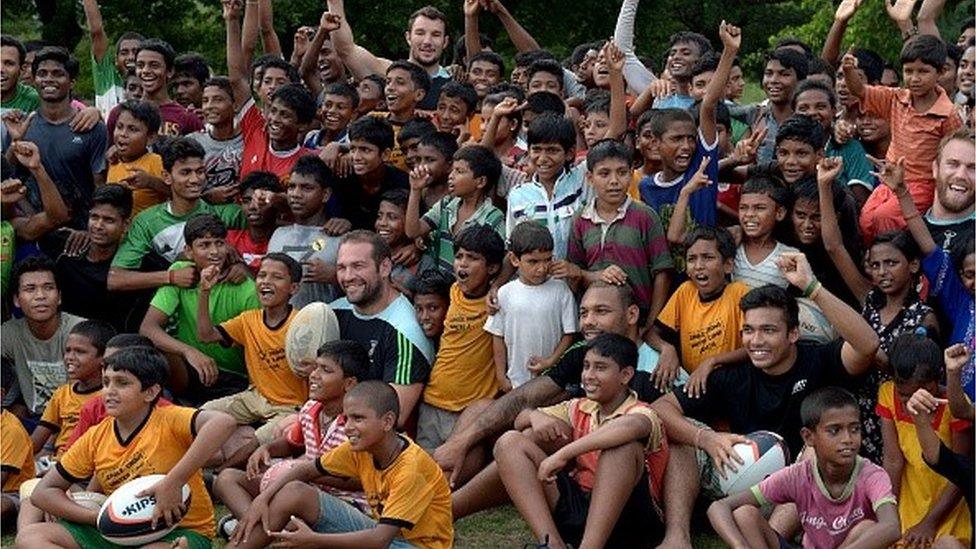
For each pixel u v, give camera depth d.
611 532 6.05
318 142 9.02
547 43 17.61
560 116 7.52
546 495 6.19
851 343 6.20
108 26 16.84
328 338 7.07
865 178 8.10
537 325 6.95
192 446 5.88
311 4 15.98
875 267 6.61
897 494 6.20
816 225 6.90
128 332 7.91
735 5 18.78
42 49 9.06
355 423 5.82
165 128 9.37
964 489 5.85
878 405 6.33
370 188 8.16
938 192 6.95
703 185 7.15
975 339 6.42
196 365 7.38
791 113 8.45
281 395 7.26
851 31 14.20
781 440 6.27
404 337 7.13
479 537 6.52
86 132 8.74
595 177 7.11
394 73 8.80
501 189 7.88
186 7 17.03
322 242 7.82
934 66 7.84
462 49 11.48
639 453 6.05
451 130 8.73
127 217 7.93
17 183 7.84
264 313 7.34
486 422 6.77
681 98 8.94
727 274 6.84
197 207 8.07
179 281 7.53
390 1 16.38
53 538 5.93
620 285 6.77
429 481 5.92
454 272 7.51
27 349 7.47
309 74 10.13
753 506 5.81
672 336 6.91
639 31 17.36
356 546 5.75
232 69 9.05
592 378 6.25
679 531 6.16
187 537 5.90
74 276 7.89
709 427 6.55
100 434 6.16
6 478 6.71
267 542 5.91
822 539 5.80
